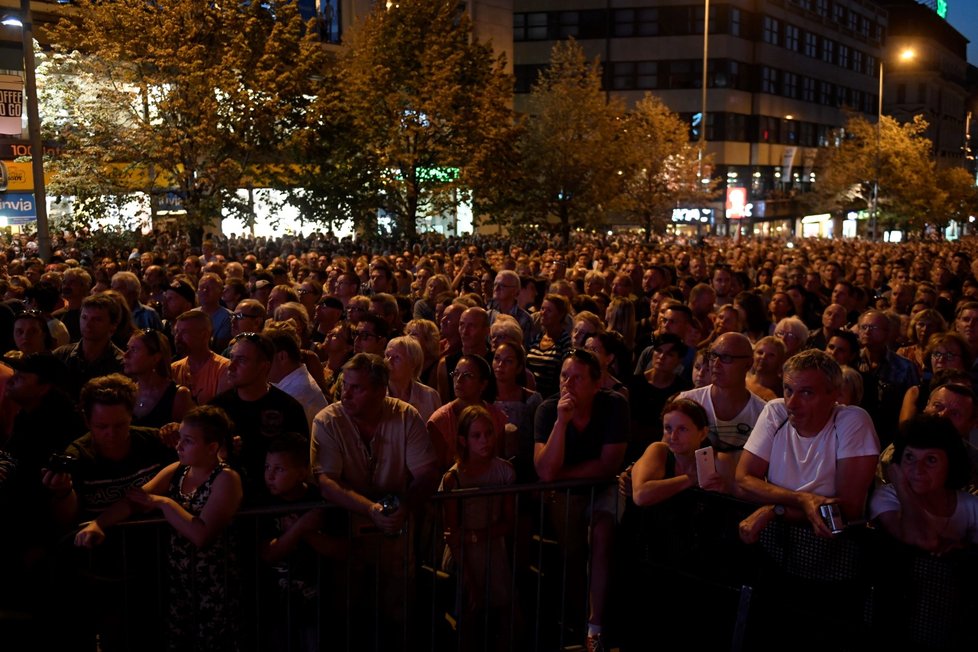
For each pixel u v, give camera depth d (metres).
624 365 6.90
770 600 4.39
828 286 14.88
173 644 4.74
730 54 61.84
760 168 65.69
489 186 27.92
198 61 21.12
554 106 35.62
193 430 4.51
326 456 4.90
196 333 6.70
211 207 22.20
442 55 26.70
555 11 61.97
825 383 4.41
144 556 4.76
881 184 58.16
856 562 4.11
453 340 8.23
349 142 25.30
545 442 5.51
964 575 3.79
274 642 4.98
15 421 5.12
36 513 4.70
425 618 5.82
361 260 17.22
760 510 4.38
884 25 86.81
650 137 43.75
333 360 7.91
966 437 5.08
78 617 4.65
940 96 109.56
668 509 4.85
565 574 5.20
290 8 23.64
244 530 4.84
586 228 37.16
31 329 7.02
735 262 19.31
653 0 61.50
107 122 21.31
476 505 5.40
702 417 4.86
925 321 8.30
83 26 22.08
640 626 5.03
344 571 5.17
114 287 9.52
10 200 20.84
